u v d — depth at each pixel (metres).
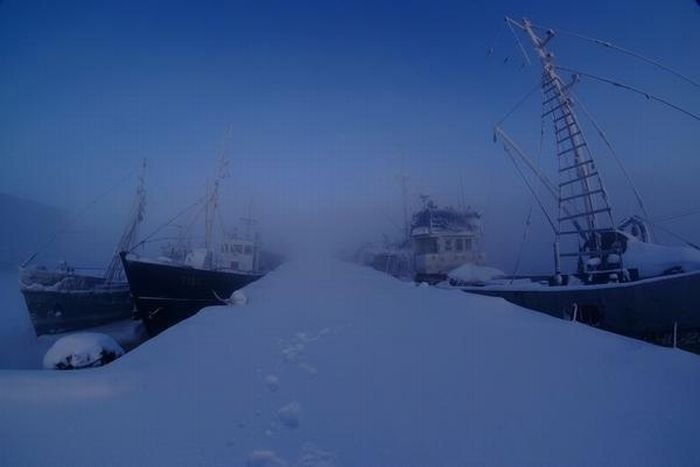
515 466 3.05
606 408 3.99
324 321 9.58
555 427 3.63
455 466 3.07
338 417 3.98
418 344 6.88
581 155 12.75
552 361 5.59
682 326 8.80
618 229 11.91
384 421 3.87
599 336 7.12
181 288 19.06
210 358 6.23
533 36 13.92
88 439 3.59
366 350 6.59
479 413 3.98
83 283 22.44
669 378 4.75
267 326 9.03
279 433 3.68
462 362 5.69
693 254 9.66
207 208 25.30
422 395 4.50
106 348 6.79
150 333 18.38
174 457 3.29
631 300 9.78
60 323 20.72
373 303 12.88
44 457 3.29
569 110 12.95
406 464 3.12
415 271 27.95
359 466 3.11
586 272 12.02
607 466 3.01
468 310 10.29
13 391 4.64
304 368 5.63
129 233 25.77
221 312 11.45
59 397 4.55
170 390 4.81
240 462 3.21
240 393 4.70
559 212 13.39
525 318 9.09
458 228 26.78
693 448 3.19
